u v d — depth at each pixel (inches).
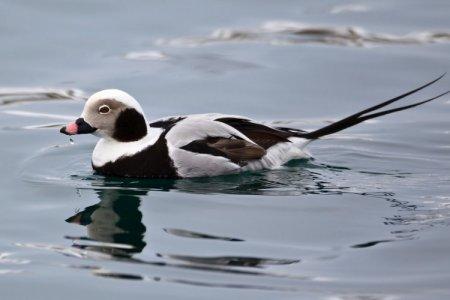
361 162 579.8
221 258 437.7
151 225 480.7
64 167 576.4
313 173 558.9
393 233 467.8
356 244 454.9
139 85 721.0
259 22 842.8
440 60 765.3
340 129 569.0
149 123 586.9
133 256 441.4
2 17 831.7
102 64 756.6
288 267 428.5
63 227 480.1
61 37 802.8
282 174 557.0
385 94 709.3
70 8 856.9
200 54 780.0
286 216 491.2
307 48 795.4
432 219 484.7
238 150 553.6
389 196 520.4
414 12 865.5
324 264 432.1
